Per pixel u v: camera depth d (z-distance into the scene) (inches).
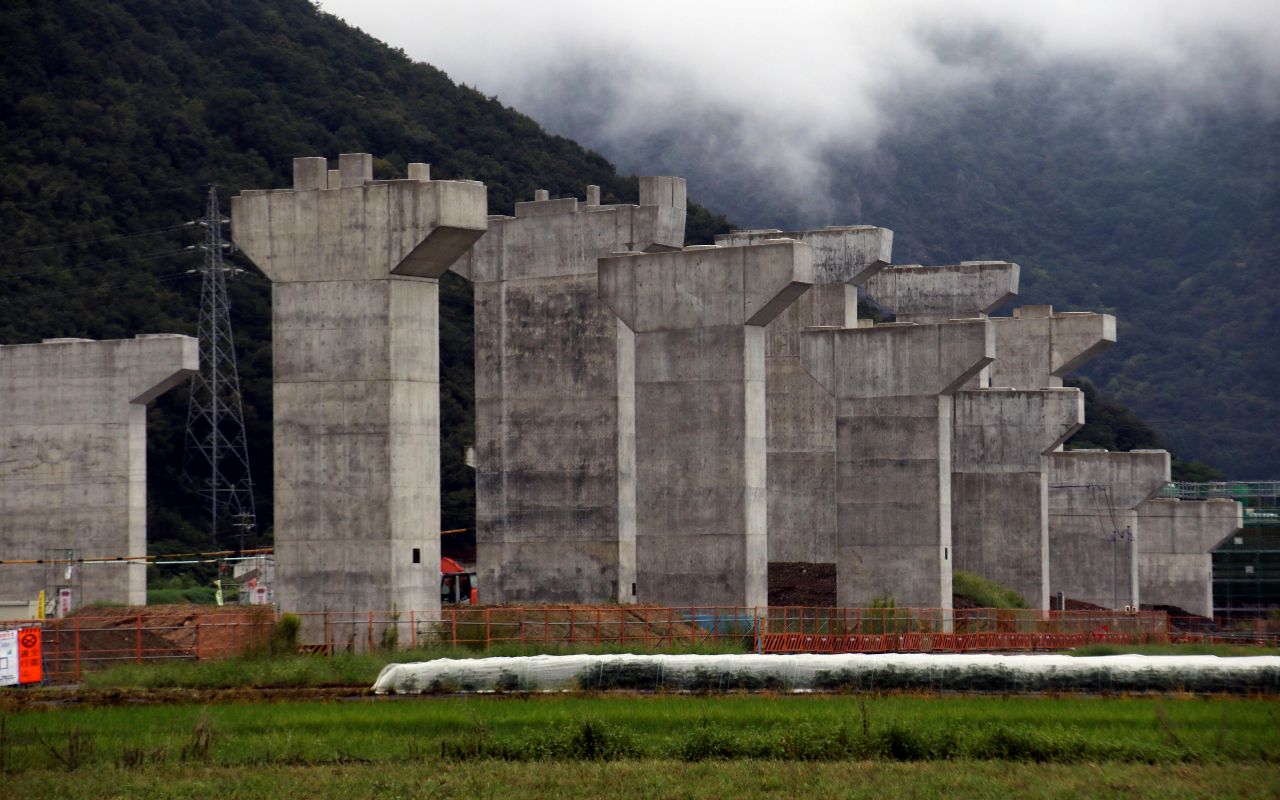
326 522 2178.9
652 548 2412.6
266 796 1254.3
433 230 2140.7
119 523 2974.9
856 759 1397.6
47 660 2075.5
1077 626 2989.7
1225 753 1396.4
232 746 1440.7
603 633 2252.7
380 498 2164.1
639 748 1413.6
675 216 2687.0
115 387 2987.2
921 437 2704.2
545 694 1711.4
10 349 3043.8
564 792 1263.5
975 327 2677.2
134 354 2979.8
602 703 1636.3
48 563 2955.2
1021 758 1395.2
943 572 2689.5
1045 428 3240.7
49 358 3024.1
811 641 2354.8
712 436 2389.3
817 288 3176.7
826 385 2763.3
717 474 2383.1
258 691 1759.4
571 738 1418.6
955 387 2714.1
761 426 2417.6
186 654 2094.0
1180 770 1339.8
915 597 2694.4
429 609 2202.3
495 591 2714.1
